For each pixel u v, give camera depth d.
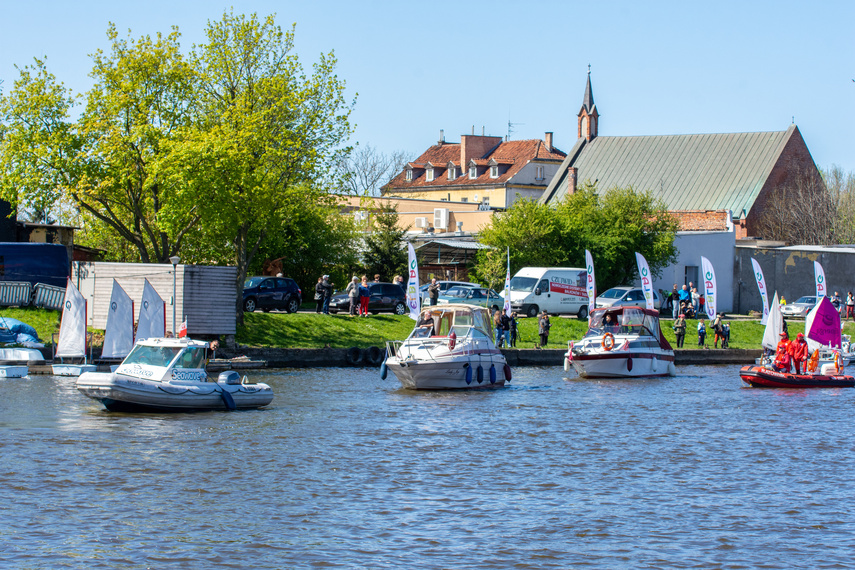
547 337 61.44
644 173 114.00
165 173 54.31
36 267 53.97
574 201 84.88
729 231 89.50
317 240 79.19
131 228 66.94
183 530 19.64
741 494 23.20
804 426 34.19
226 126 55.88
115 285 42.72
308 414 35.22
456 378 44.09
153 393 34.03
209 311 51.31
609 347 50.56
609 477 25.02
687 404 40.34
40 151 56.34
